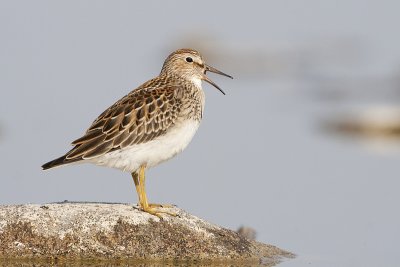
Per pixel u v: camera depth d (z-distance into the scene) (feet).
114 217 41.96
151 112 43.39
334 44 164.76
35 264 40.45
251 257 43.50
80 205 43.04
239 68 141.59
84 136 42.52
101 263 40.83
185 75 46.73
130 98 44.14
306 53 156.25
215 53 156.46
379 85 122.31
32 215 41.60
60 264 40.52
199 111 45.85
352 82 125.18
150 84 45.91
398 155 76.95
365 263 44.65
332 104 104.73
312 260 45.06
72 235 41.09
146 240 41.57
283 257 45.09
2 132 79.30
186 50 47.70
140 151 42.98
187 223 42.98
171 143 44.09
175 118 44.06
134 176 44.50
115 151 42.47
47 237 40.96
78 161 41.86
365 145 82.28
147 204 43.24
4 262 40.40
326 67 141.90
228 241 43.34
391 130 88.28
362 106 101.45
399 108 96.58
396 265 44.37
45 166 41.39
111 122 42.75
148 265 41.11
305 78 130.00
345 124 89.81
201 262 41.98
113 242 41.22
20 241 40.81
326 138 84.99
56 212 41.96
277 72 136.15
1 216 41.52
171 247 41.81
